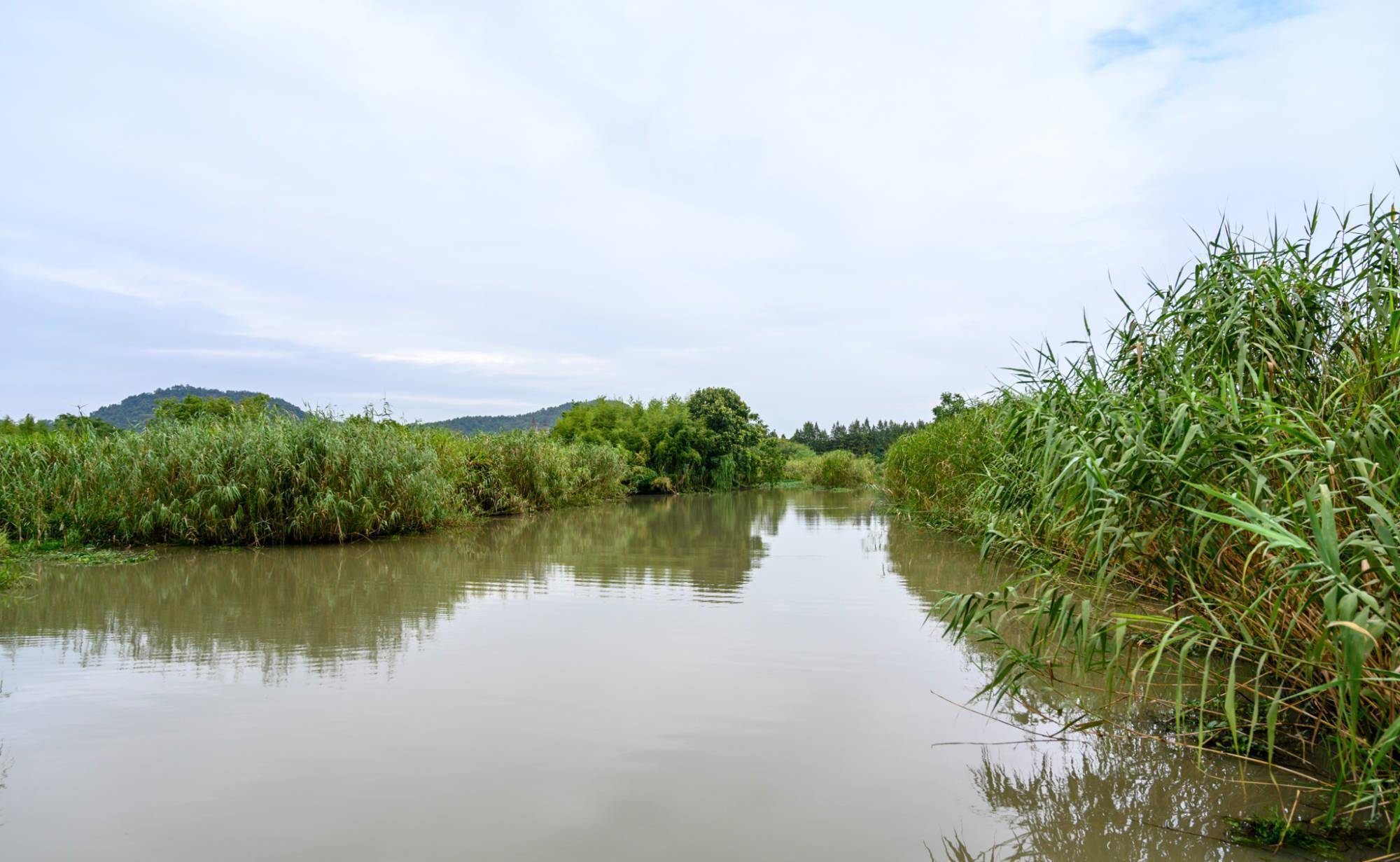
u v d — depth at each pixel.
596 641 5.38
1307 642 3.07
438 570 8.62
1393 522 2.44
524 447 18.06
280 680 4.46
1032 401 5.61
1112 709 4.00
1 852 2.56
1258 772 3.22
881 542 11.71
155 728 3.69
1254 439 3.25
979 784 3.16
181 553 9.62
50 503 10.09
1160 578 4.17
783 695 4.24
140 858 2.53
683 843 2.67
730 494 29.28
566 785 3.11
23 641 5.36
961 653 5.13
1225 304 4.08
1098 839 2.72
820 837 2.72
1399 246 3.60
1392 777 2.82
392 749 3.45
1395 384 3.32
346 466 11.11
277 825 2.76
